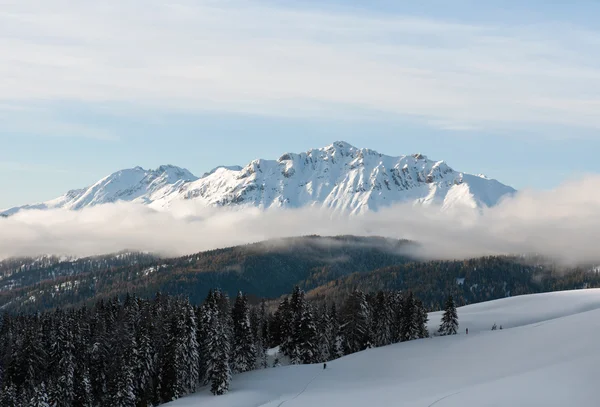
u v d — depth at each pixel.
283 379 93.25
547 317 146.75
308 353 108.44
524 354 85.31
